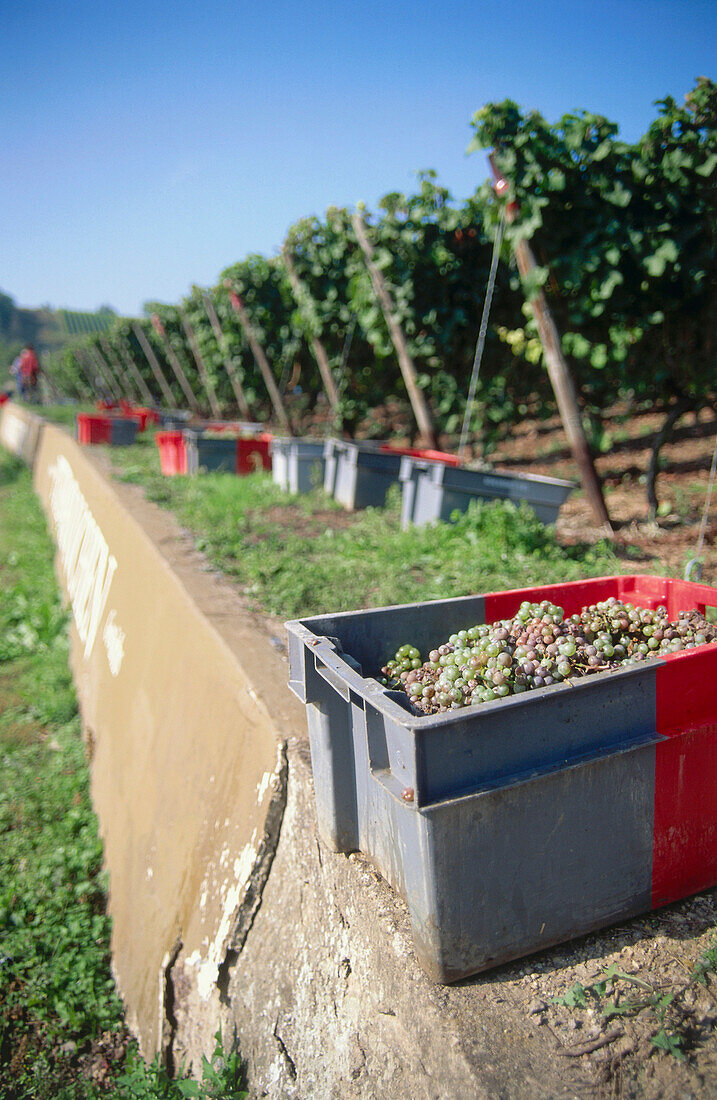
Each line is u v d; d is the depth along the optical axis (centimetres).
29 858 542
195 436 1126
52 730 740
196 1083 289
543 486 698
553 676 227
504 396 1180
